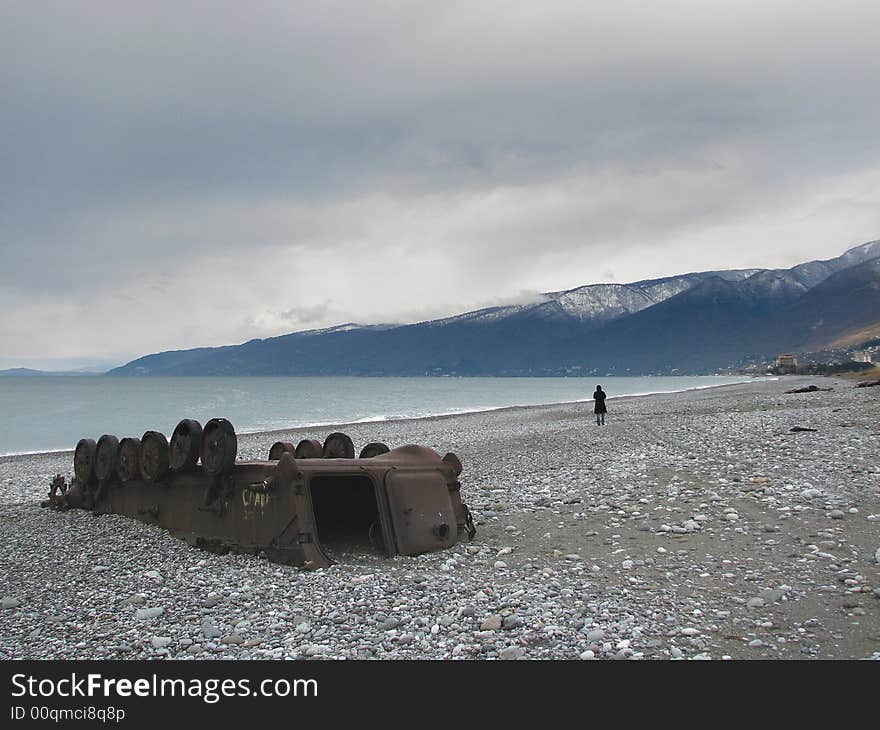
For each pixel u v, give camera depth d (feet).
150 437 47.96
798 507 43.16
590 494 53.36
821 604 28.14
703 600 29.25
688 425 107.24
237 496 41.14
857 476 51.31
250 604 31.14
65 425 218.59
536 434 118.52
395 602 30.48
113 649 26.68
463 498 55.93
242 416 250.57
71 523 52.19
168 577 36.42
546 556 37.73
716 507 45.32
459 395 451.12
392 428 170.09
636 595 30.22
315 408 298.35
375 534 42.86
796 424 92.89
